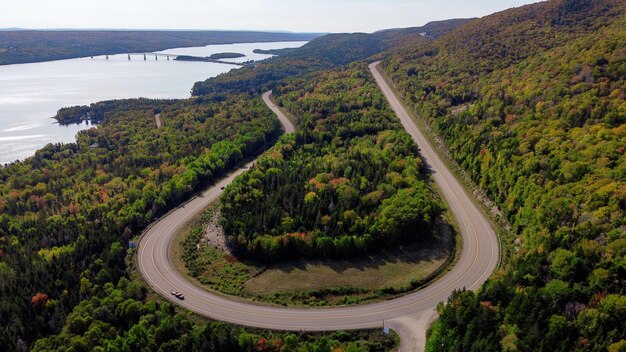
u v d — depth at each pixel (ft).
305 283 403.95
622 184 370.12
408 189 505.66
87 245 468.75
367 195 499.92
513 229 453.17
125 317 363.97
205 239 490.08
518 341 282.97
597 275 304.71
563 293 305.94
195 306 378.53
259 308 374.22
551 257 346.95
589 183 394.52
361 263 428.97
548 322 287.28
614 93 504.02
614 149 417.49
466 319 311.06
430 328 340.39
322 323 352.90
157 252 469.57
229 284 411.13
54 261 442.09
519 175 472.85
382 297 381.40
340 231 448.24
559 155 454.40
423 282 398.01
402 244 453.17
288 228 460.14
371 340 334.44
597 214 356.38
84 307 371.76
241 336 320.70
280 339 328.08
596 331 273.33
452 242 457.68
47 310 383.86
